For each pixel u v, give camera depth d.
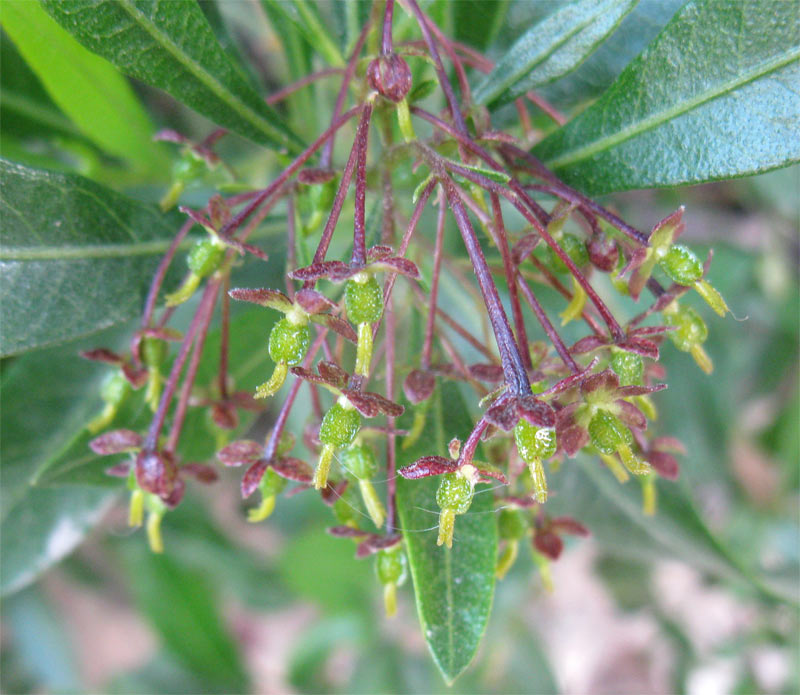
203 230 0.07
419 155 0.06
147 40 0.06
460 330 0.07
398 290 0.09
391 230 0.07
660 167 0.07
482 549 0.06
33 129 0.10
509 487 0.07
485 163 0.06
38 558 0.09
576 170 0.07
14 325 0.07
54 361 0.09
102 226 0.07
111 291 0.07
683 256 0.06
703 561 0.10
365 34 0.07
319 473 0.06
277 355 0.05
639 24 0.08
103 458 0.08
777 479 0.17
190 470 0.07
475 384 0.07
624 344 0.06
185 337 0.07
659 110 0.06
